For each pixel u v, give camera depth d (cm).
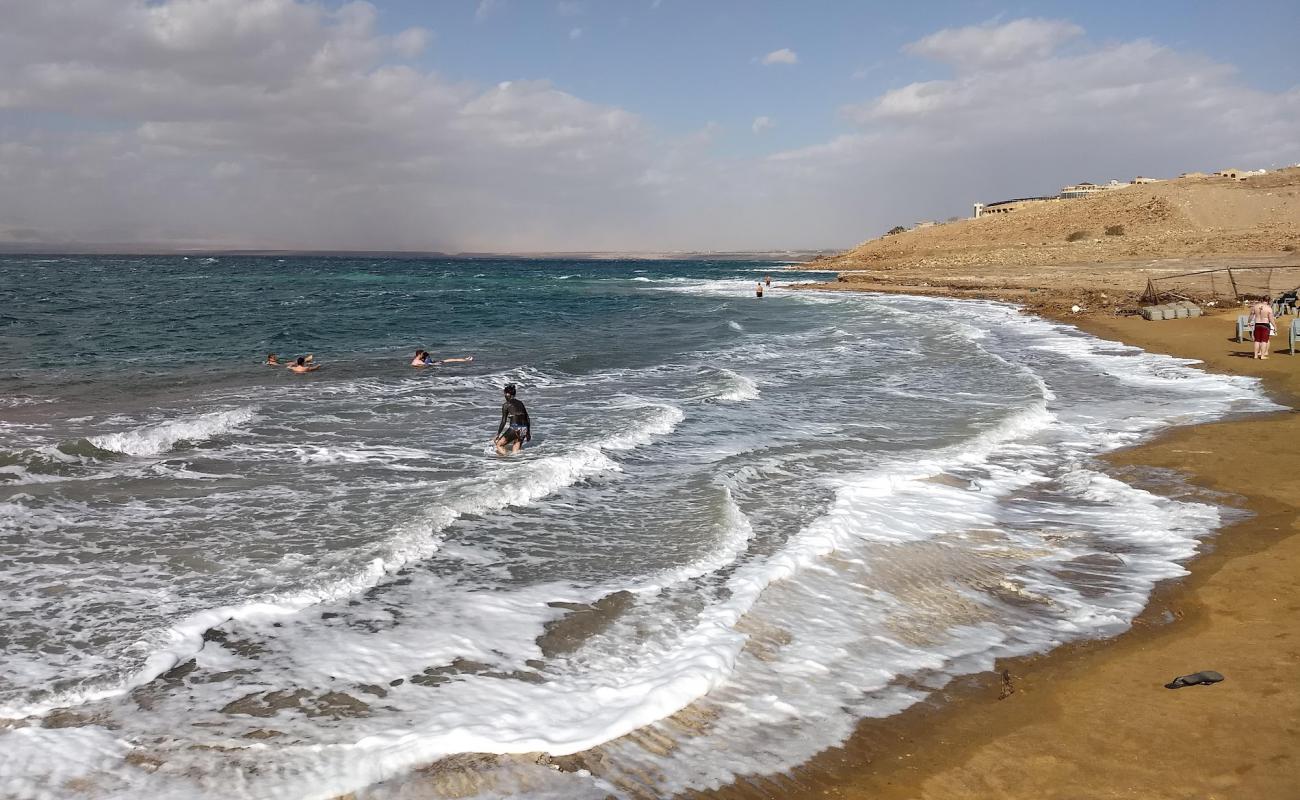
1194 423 1288
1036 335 2572
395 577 701
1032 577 721
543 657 568
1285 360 1839
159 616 609
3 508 843
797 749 464
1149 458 1095
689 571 716
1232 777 415
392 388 1670
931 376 1816
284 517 839
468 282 7650
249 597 645
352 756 447
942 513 895
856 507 904
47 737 459
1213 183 8275
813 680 543
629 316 3675
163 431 1159
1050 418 1359
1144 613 640
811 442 1210
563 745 462
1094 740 461
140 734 466
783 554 750
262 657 559
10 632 579
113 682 519
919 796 416
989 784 425
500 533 815
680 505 907
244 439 1189
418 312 3859
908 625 629
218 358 2150
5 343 2386
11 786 413
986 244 8181
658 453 1148
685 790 425
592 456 1076
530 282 7769
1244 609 627
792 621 630
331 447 1151
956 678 547
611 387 1703
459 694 516
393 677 538
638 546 783
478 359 2164
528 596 668
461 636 596
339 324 3194
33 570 691
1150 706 494
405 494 924
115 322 3122
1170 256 5747
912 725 489
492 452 1134
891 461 1098
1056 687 529
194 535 784
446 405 1487
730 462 1091
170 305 4081
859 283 5703
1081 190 13038
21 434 1170
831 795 421
